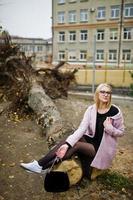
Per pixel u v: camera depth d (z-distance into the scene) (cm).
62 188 357
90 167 378
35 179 418
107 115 365
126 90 1700
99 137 367
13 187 394
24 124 692
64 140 372
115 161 496
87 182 399
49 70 1077
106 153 365
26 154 507
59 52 4219
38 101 718
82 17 3928
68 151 355
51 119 617
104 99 362
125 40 3656
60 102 1002
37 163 361
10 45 1015
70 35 4088
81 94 1344
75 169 358
